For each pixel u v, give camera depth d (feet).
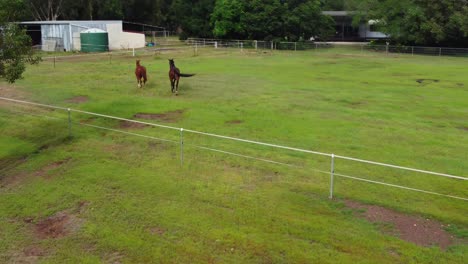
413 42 169.68
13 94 69.72
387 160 40.65
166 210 31.09
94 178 37.19
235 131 49.52
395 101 67.15
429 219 29.53
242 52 151.43
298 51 163.53
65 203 32.89
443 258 24.81
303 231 27.91
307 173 37.58
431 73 102.22
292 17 177.17
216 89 74.90
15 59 41.68
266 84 81.05
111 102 63.72
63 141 47.44
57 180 37.19
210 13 196.13
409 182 35.73
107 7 215.10
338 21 229.66
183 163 40.11
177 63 113.70
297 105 62.75
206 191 34.09
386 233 27.68
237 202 32.12
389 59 137.18
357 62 126.00
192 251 25.99
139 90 73.31
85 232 28.63
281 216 29.91
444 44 164.35
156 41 209.46
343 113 58.39
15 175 39.01
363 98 69.10
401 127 51.90
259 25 181.06
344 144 45.19
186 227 28.71
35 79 84.12
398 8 166.81
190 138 47.24
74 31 152.76
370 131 50.01
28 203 33.14
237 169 38.60
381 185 35.06
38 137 48.98
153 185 35.40
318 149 43.62
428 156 41.91
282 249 25.90
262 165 39.42
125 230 28.63
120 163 40.60
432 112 59.88
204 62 116.98
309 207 31.27
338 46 179.22
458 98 70.23
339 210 30.83
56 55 133.08
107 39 154.10
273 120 54.13
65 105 62.39
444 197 32.91
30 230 29.27
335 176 36.73
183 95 69.31
